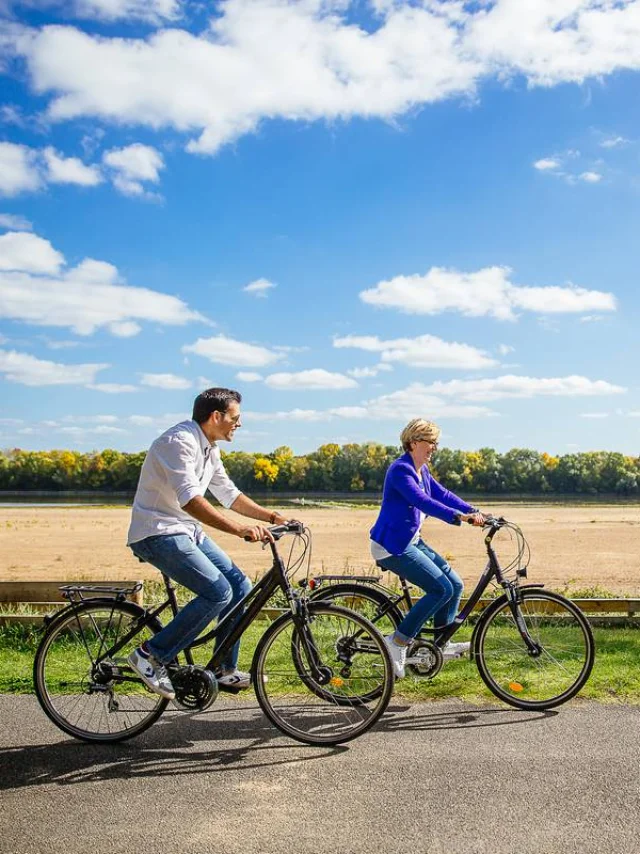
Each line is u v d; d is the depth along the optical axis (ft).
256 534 15.16
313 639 15.64
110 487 501.97
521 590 17.71
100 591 15.74
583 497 438.81
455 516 17.31
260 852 10.60
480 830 11.18
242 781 13.00
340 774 13.26
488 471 497.87
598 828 11.21
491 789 12.55
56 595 26.94
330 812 11.79
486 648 18.13
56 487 501.15
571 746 14.47
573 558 69.51
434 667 17.30
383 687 15.08
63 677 15.74
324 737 14.84
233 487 16.83
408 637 17.15
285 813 11.77
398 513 17.63
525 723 15.84
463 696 17.70
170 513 15.31
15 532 110.22
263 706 15.24
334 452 516.73
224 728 15.70
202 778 13.16
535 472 498.69
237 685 15.74
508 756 13.99
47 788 12.76
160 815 11.73
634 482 487.61
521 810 11.79
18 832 11.21
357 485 504.43
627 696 17.51
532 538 96.17
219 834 11.12
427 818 11.56
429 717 16.29
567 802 12.05
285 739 15.06
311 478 506.07
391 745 14.64
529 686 17.54
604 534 105.40
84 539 97.50
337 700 16.22
